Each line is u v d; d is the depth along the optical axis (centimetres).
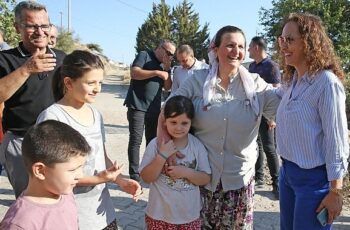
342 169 230
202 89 281
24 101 277
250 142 284
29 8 277
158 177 273
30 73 244
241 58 270
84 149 185
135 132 544
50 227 178
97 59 227
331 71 238
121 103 1805
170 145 268
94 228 229
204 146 283
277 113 261
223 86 278
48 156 173
